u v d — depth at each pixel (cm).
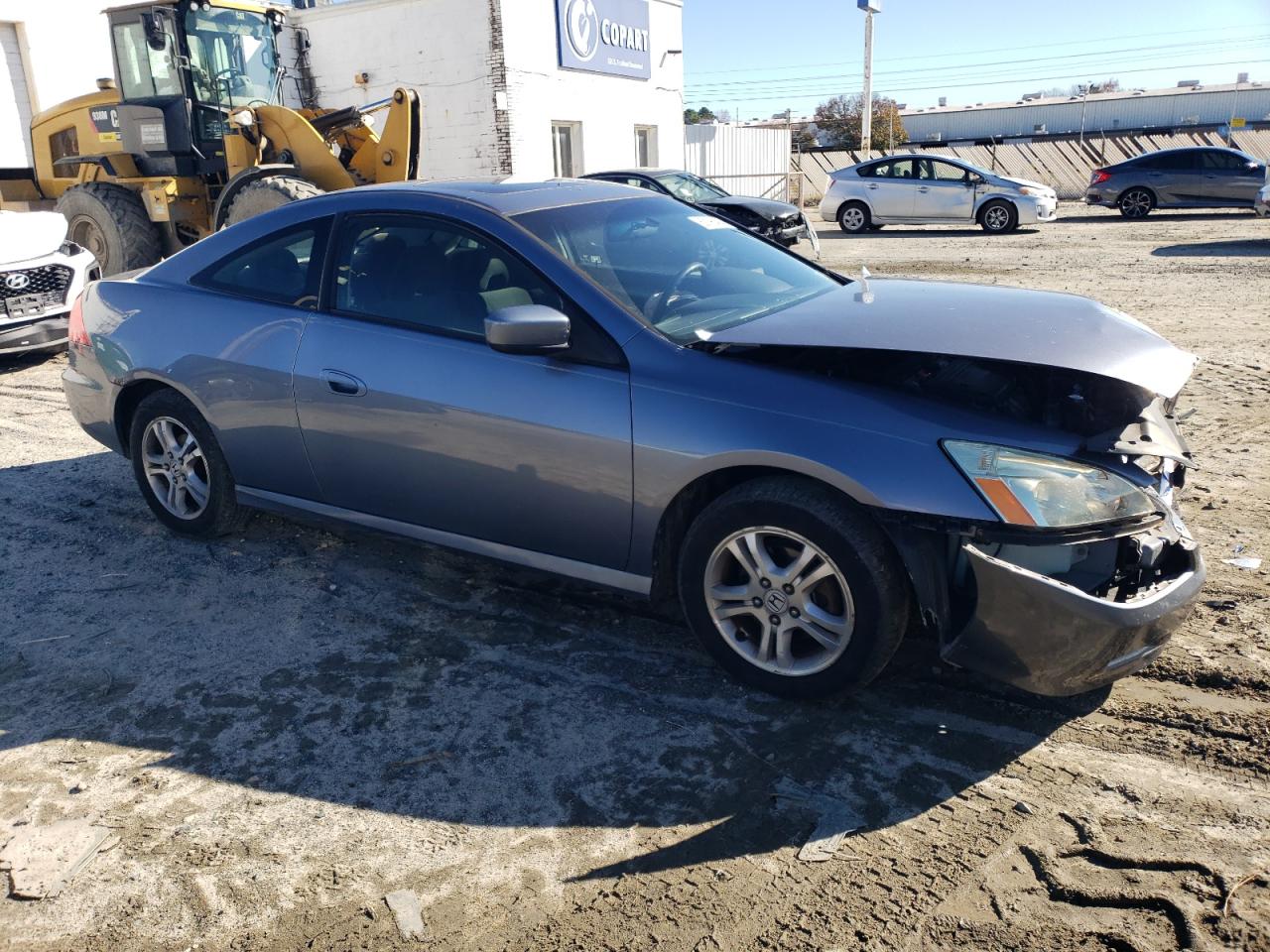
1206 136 2881
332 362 375
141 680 344
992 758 285
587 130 2100
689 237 400
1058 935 221
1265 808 258
